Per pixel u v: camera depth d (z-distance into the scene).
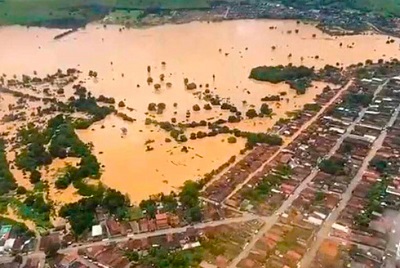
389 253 163.50
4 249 170.62
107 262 162.75
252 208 186.00
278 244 167.75
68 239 173.62
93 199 187.50
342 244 167.50
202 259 162.50
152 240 171.75
